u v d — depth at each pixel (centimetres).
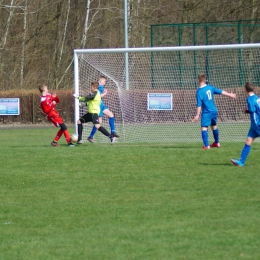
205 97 3312
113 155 3142
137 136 4431
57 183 2433
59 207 2016
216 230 1662
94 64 4525
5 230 1752
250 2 8881
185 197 2097
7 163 2948
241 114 4828
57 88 9619
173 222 1764
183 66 5409
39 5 9494
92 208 1986
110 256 1473
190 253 1472
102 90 3925
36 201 2117
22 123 7462
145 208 1955
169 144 3812
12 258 1493
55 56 9700
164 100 4438
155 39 7894
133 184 2367
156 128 4725
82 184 2398
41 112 7456
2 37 9175
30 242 1623
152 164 2822
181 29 7875
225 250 1484
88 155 3164
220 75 5612
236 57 5553
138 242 1580
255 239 1570
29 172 2689
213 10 9138
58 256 1494
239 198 2052
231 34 7919
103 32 9988
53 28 9669
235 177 2431
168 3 9706
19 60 9269
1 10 9194
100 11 10031
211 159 2931
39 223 1819
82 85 4481
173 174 2548
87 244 1582
